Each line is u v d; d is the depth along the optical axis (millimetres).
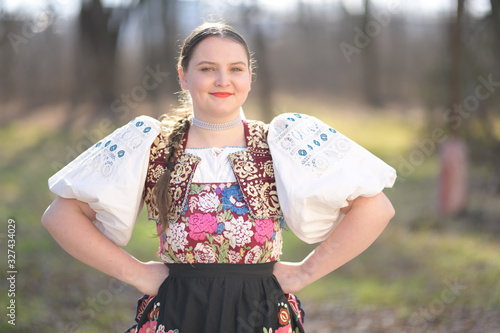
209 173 2357
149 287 2391
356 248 2367
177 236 2309
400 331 5102
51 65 22438
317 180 2287
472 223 9102
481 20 11109
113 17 21312
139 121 2455
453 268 6820
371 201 2344
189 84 2393
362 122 23766
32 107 21469
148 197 2408
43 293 5242
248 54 2420
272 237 2359
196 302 2291
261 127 2486
